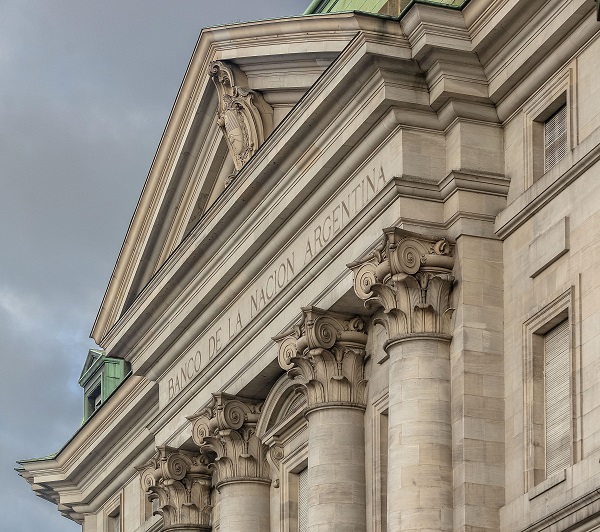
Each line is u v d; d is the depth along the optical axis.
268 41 59.94
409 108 53.91
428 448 52.09
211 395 64.88
